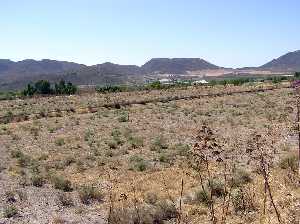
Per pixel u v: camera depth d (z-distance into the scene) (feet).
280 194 44.73
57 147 113.19
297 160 63.72
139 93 349.41
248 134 118.32
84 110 216.74
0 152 106.73
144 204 57.41
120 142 115.65
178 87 419.13
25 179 75.15
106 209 58.08
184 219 48.65
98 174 80.07
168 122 162.81
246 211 44.80
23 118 188.14
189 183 66.54
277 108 188.96
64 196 62.64
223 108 209.15
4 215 55.36
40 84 399.03
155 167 82.89
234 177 59.82
